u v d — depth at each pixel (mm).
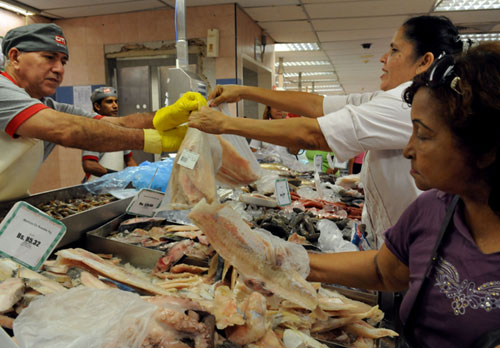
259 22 6516
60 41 1945
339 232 1956
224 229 1069
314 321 1187
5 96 1587
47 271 1286
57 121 1526
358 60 9773
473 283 792
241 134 1256
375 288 1152
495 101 662
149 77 5930
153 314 892
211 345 901
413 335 906
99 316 879
